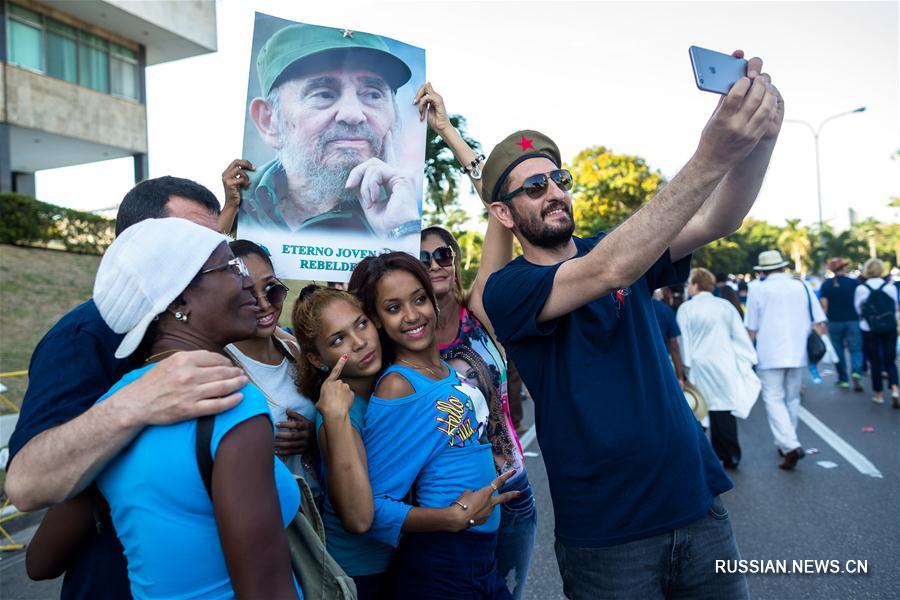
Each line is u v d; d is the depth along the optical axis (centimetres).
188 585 125
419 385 206
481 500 196
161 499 123
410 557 203
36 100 1945
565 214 203
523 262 209
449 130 265
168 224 137
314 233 246
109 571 147
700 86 138
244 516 120
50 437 128
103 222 1958
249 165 238
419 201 262
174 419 122
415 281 212
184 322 138
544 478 589
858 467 560
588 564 190
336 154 249
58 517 145
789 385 630
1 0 1861
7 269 1566
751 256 7569
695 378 585
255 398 131
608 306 192
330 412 190
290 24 244
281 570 124
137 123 2272
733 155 143
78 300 1549
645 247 156
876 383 874
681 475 188
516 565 248
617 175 3597
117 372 161
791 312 612
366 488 189
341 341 208
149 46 2336
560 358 192
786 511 461
